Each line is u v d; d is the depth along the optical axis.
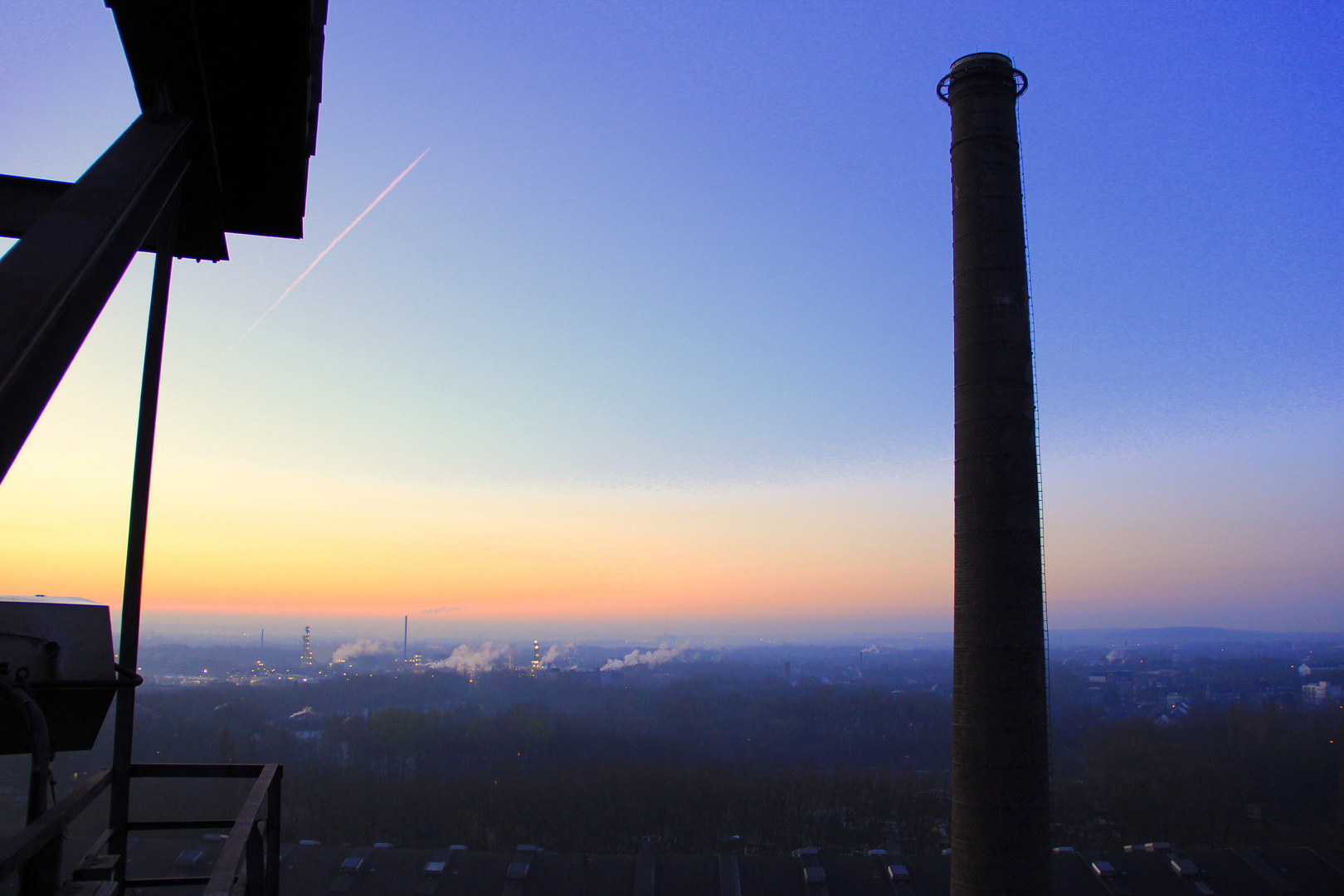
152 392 5.17
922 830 50.06
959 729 18.59
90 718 4.56
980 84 20.38
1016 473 18.81
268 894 5.35
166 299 5.23
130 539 5.10
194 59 4.21
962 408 19.50
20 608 4.28
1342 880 36.12
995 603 18.42
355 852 36.59
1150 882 36.06
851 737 106.44
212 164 5.47
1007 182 20.08
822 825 52.75
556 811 51.41
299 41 5.12
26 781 26.48
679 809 51.78
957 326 19.91
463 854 36.91
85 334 2.99
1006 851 17.64
